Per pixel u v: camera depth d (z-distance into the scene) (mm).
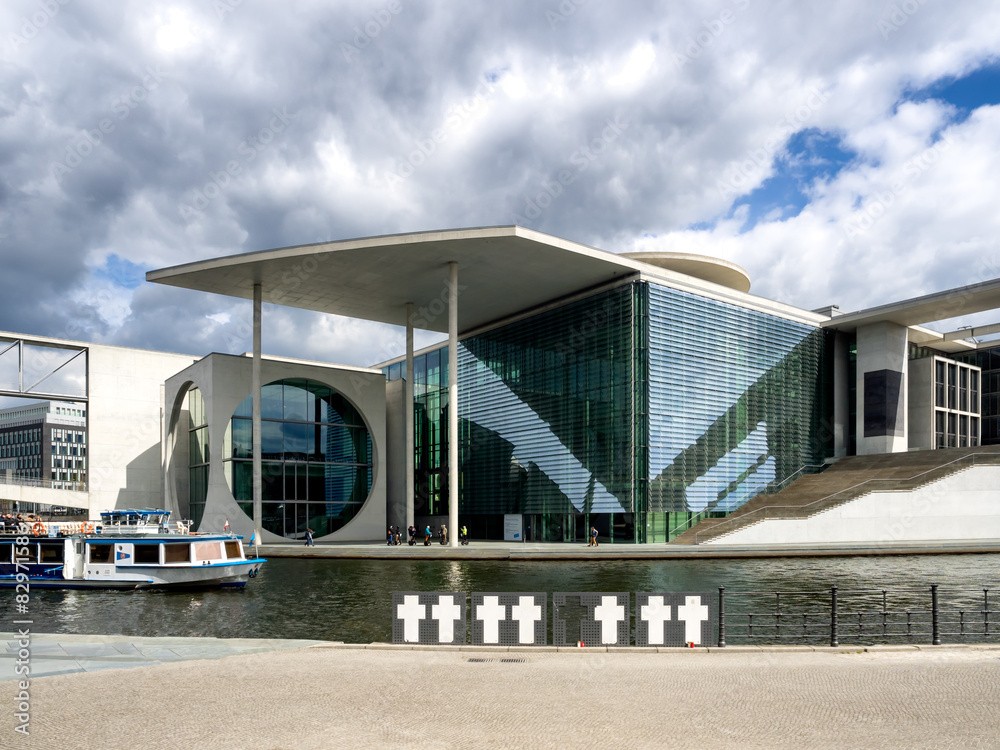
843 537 33094
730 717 7203
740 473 38969
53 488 44875
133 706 7625
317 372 42250
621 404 36375
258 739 6566
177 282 37844
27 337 44406
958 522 33938
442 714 7312
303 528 40906
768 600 17500
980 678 8766
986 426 53344
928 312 42094
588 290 39062
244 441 39344
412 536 38031
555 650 10500
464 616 11023
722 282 44344
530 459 41656
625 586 20453
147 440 47938
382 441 44188
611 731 6766
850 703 7680
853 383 46062
